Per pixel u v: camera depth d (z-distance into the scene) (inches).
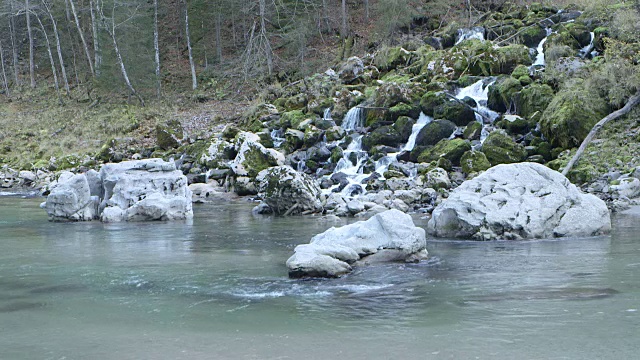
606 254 389.1
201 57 1814.7
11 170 1216.2
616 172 694.5
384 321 245.9
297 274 336.8
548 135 809.5
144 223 608.7
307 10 1553.9
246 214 684.7
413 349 208.7
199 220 629.9
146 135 1327.5
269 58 1489.9
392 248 374.3
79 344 222.8
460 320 244.1
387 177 806.5
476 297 283.0
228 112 1389.0
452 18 1403.8
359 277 333.7
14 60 2005.4
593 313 249.1
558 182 490.6
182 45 1894.7
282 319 252.5
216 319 254.7
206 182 954.1
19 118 1601.9
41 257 413.7
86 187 643.5
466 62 1077.8
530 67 1001.5
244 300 287.6
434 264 366.6
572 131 776.9
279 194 669.3
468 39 1143.6
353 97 1100.5
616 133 776.9
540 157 786.2
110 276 348.2
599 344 209.2
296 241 480.4
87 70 1937.7
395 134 928.9
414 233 379.2
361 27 1583.4
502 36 1209.4
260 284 322.3
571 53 997.8
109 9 1706.4
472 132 873.5
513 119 872.3
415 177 773.3
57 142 1386.6
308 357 203.2
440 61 1109.7
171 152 1160.8
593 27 1056.2
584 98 794.8
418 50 1245.7
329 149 963.3
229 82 1610.5
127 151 1224.2
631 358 195.0
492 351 204.4
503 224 461.7
